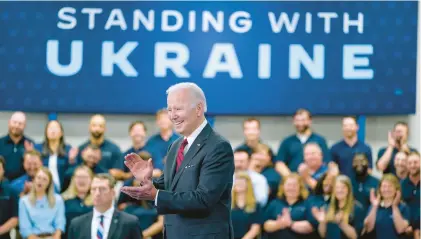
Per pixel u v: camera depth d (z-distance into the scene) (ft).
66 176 33.30
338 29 36.11
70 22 36.58
